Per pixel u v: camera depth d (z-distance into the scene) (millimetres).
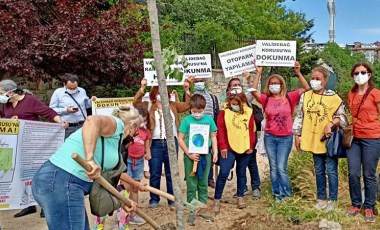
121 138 3918
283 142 6406
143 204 6742
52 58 10281
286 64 6648
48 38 10078
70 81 6895
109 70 10812
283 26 28516
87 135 3512
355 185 5879
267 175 7832
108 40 10617
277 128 6395
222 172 6332
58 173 3609
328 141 5984
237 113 6410
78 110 6953
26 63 9656
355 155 5852
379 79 25875
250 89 6535
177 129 6531
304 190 6668
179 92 13570
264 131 6598
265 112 6484
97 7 11711
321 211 6043
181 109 6594
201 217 6152
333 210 5957
